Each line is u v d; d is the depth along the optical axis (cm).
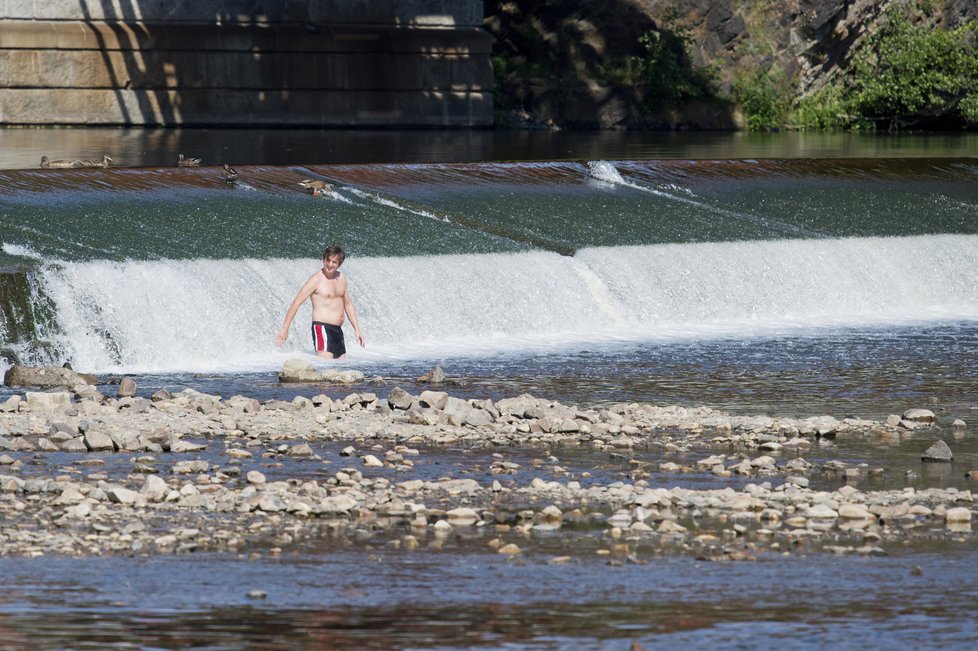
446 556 3556
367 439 5106
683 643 2886
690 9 18888
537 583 3312
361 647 2827
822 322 8738
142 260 7419
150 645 2816
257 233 8294
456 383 6488
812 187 11081
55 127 15538
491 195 9850
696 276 8844
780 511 4109
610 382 6544
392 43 16838
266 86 16425
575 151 13462
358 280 7775
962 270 9750
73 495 4047
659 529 3875
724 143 15575
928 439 5319
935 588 3316
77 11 15662
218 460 4681
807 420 5575
